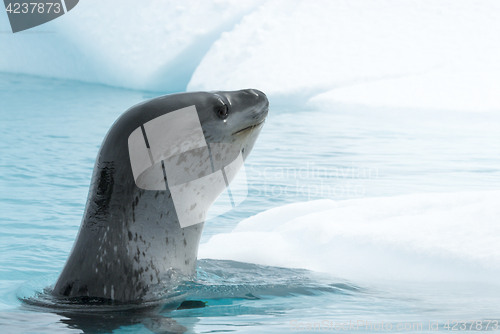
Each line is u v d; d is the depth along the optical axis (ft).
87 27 210.59
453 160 81.46
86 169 75.87
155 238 27.40
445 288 30.55
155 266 27.43
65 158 82.64
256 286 30.09
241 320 24.79
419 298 28.81
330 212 42.47
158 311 25.62
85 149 89.92
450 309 26.84
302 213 45.85
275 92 154.51
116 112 137.49
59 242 44.91
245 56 171.42
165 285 27.55
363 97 139.23
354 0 180.24
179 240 28.40
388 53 159.74
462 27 164.86
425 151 88.48
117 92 185.98
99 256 26.58
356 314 25.99
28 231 48.06
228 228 50.60
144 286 26.91
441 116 124.26
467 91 134.72
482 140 98.32
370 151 88.74
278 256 36.76
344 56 161.38
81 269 26.84
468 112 122.31
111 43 205.46
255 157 84.23
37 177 70.59
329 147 92.22
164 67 193.67
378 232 36.91
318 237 38.60
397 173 73.05
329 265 35.27
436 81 142.41
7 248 42.73
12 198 60.13
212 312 25.79
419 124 117.91
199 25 193.88
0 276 35.35
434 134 104.99
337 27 171.94
